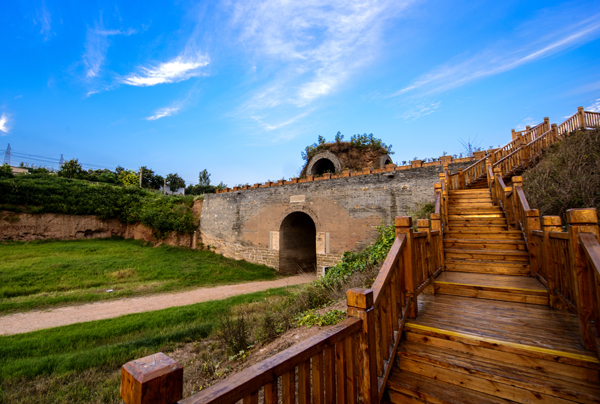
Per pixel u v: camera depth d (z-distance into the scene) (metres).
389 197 11.91
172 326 7.77
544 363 2.56
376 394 2.34
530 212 4.98
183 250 20.62
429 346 3.10
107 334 7.10
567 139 10.59
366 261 8.67
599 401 2.16
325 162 22.02
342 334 2.01
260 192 17.34
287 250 16.44
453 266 5.46
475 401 2.45
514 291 4.07
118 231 23.53
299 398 1.60
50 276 12.55
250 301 9.98
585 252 2.53
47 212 20.48
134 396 0.96
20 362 5.50
